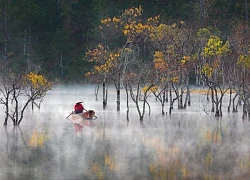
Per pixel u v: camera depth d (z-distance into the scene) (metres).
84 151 101.25
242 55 161.88
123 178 81.50
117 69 168.88
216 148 104.44
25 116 156.38
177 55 167.00
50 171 85.62
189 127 132.38
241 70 155.75
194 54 176.75
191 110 171.00
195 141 112.25
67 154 98.50
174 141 112.00
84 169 86.88
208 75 160.62
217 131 125.94
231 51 166.50
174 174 83.62
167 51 168.62
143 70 172.12
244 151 101.31
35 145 107.56
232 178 81.44
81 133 122.69
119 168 87.38
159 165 89.50
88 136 118.38
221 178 81.44
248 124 137.88
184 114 160.00
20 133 122.56
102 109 175.12
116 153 99.19
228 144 108.75
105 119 148.50
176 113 162.75
